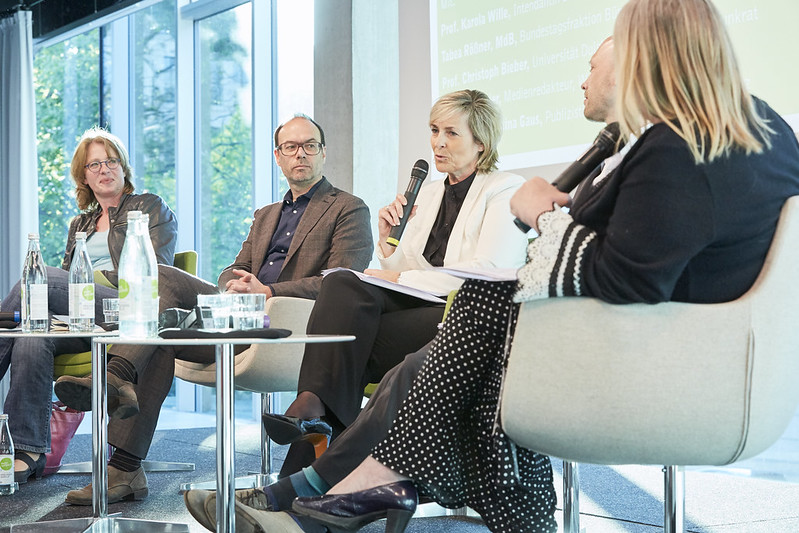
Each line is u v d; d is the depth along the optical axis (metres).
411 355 1.95
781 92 3.02
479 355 1.59
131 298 1.80
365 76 4.52
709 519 2.50
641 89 1.40
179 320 1.93
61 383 2.38
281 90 5.21
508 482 1.52
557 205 1.51
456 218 2.66
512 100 3.95
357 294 2.28
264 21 5.29
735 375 1.33
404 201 2.60
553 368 1.39
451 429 1.62
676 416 1.34
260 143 5.28
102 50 6.23
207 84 5.61
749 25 3.09
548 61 3.82
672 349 1.34
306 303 2.79
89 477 3.21
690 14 1.38
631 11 1.44
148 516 2.51
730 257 1.37
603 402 1.36
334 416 2.23
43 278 2.43
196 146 5.66
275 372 2.73
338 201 3.21
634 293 1.32
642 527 2.37
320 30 4.70
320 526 1.81
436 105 2.69
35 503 2.71
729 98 1.35
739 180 1.33
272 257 3.27
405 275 2.46
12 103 6.45
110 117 6.14
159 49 5.83
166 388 2.81
